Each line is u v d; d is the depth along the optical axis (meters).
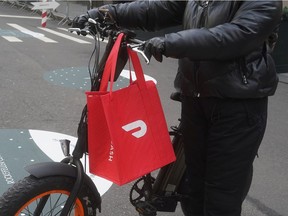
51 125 5.23
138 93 2.12
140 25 2.59
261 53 2.21
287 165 4.45
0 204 2.02
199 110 2.42
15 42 11.75
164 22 2.58
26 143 4.61
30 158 4.25
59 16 18.91
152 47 1.95
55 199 2.64
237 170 2.32
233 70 2.16
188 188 2.68
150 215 2.55
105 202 3.47
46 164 2.12
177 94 2.56
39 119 5.42
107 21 2.46
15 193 2.03
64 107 6.00
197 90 2.30
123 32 2.11
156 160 2.19
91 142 2.11
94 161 2.14
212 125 2.36
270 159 4.58
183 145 2.59
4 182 3.72
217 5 2.17
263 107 2.31
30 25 16.67
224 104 2.25
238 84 2.16
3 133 4.84
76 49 11.25
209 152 2.38
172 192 2.65
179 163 2.62
